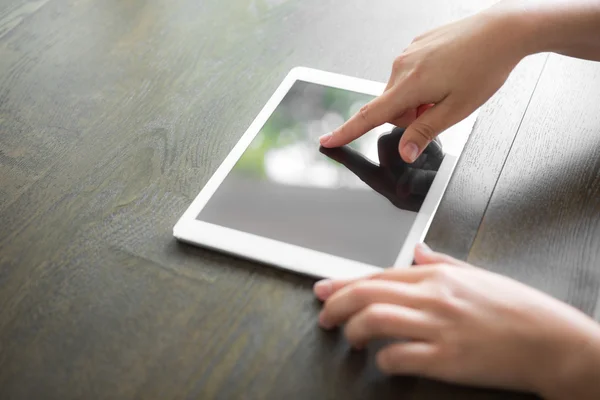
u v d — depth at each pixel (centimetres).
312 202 59
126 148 67
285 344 50
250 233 57
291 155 64
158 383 48
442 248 55
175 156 66
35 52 81
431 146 64
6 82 77
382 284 50
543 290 52
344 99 70
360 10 85
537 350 45
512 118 66
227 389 47
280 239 56
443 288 49
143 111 72
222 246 56
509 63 65
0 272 56
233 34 82
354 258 54
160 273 55
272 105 70
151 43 81
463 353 46
